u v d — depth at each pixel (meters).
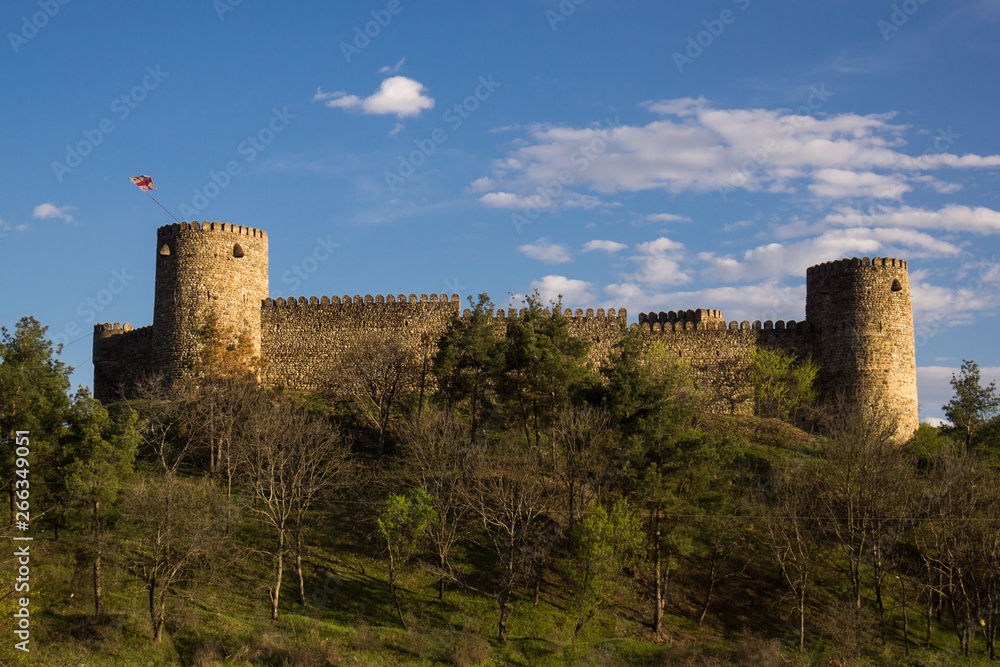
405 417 76.81
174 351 82.44
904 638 59.06
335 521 64.19
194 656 50.34
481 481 62.06
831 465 65.12
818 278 87.44
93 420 58.50
